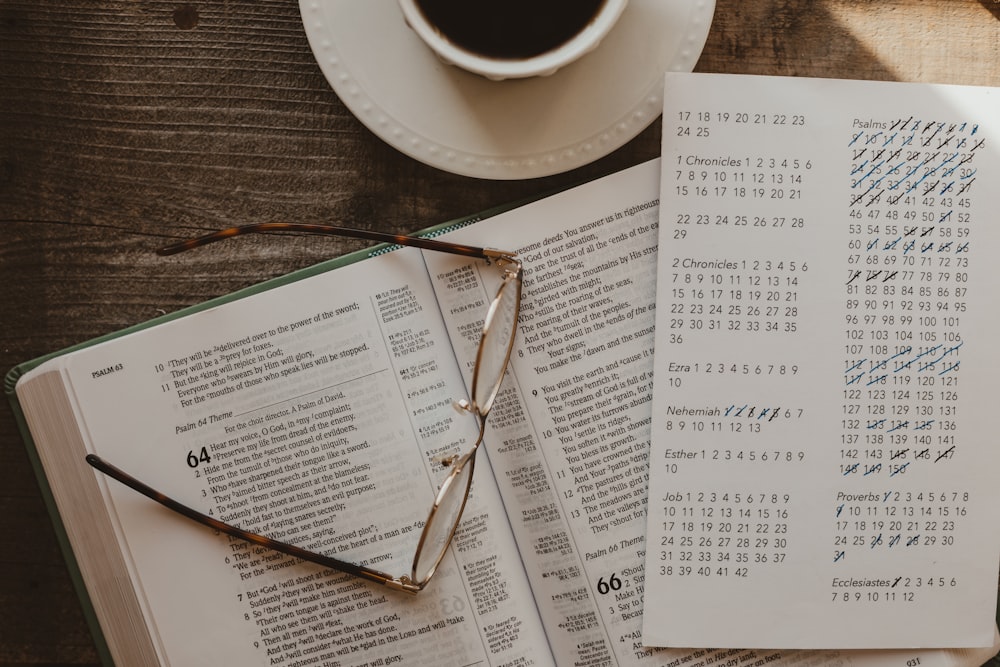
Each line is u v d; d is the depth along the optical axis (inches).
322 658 21.4
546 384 21.1
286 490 21.3
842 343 20.8
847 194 20.7
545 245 21.0
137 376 21.1
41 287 21.6
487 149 19.6
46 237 21.6
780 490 20.9
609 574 21.1
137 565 21.3
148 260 21.5
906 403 20.8
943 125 20.6
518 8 18.6
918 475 20.8
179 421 21.2
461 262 21.1
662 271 20.7
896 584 20.9
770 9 21.3
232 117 21.4
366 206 21.4
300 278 21.1
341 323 21.1
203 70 21.4
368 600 21.3
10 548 22.0
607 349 21.1
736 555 20.9
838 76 21.3
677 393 20.8
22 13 21.4
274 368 21.2
